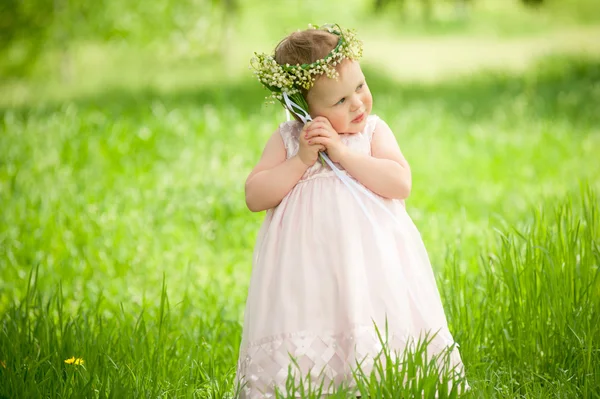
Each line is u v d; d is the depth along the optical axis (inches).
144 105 649.6
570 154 447.8
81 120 517.0
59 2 950.4
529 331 193.2
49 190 387.9
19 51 970.1
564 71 749.3
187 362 192.1
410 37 1210.0
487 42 1108.5
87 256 309.7
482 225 329.1
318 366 158.4
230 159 439.5
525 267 201.2
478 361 189.0
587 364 178.1
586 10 1270.9
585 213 213.0
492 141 484.4
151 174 418.3
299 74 164.1
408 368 150.9
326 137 166.6
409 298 164.2
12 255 307.1
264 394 159.6
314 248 163.5
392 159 172.4
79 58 1029.2
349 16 1291.8
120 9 960.3
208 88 783.7
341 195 166.6
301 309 160.6
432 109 605.0
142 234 335.0
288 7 1240.8
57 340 197.3
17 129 508.1
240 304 261.9
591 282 193.9
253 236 335.9
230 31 1011.9
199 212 363.3
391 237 166.7
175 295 272.5
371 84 771.4
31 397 170.9
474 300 212.5
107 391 176.4
